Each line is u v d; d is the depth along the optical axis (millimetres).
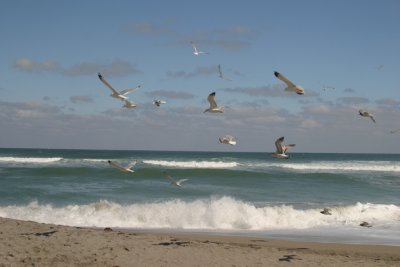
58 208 21672
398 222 20922
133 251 12844
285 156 12547
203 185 33125
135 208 21219
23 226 15531
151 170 38906
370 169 53812
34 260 11633
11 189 27469
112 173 38500
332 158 115688
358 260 13312
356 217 21781
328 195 29891
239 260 12578
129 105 14008
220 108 14094
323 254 14086
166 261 12125
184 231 18578
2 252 12125
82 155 104812
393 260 13578
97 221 19953
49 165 48844
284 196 28703
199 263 12117
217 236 17250
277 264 12367
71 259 11844
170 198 26203
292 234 18219
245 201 26016
